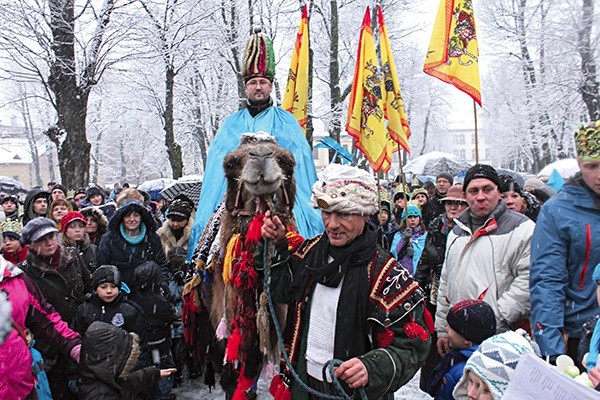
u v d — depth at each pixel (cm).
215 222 448
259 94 508
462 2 530
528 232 385
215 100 2516
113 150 4316
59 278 485
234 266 352
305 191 461
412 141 4100
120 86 2431
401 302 259
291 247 303
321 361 268
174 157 2014
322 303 271
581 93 1994
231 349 349
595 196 345
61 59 1379
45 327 399
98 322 402
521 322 386
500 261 387
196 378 631
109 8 1437
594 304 345
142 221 580
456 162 2184
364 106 622
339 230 267
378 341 264
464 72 520
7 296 362
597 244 340
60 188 782
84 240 590
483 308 337
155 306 516
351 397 247
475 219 415
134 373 407
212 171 492
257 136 414
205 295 452
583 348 317
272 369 377
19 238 565
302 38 777
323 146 744
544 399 217
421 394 568
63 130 1427
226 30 1867
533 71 2192
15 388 357
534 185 783
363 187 266
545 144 2736
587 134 331
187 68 2198
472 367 267
